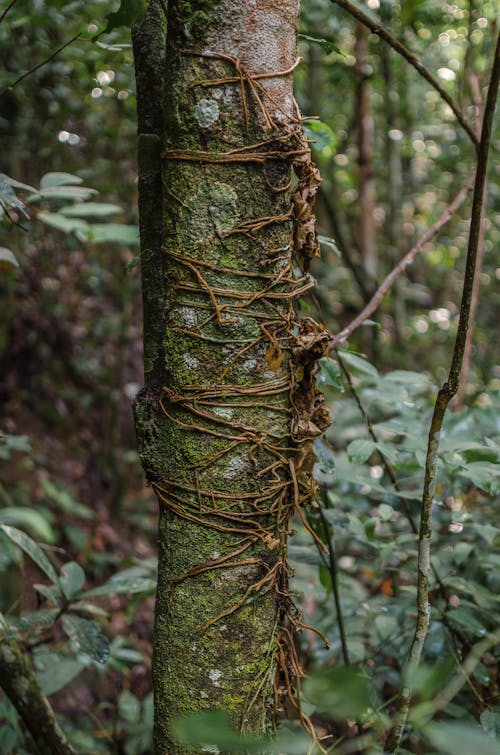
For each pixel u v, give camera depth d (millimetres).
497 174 5340
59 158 4180
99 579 3586
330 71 3953
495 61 1081
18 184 1341
